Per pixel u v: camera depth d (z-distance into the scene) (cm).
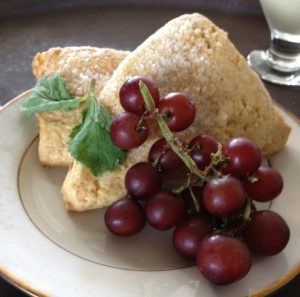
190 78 26
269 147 29
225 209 21
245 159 22
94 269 22
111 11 45
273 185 23
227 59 27
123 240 24
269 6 38
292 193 27
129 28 43
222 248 21
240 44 42
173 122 23
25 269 22
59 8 44
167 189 24
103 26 43
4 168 28
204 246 21
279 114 29
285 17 37
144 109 23
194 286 22
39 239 24
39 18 43
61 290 21
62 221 25
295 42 39
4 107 30
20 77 37
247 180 23
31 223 25
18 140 29
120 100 24
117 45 41
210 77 26
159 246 24
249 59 41
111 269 23
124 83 23
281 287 22
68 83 30
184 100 23
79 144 25
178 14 45
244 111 28
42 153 28
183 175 24
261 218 22
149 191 24
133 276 22
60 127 29
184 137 27
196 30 27
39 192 27
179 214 23
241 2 45
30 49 40
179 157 23
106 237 24
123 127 23
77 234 25
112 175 26
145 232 25
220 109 27
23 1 44
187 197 23
